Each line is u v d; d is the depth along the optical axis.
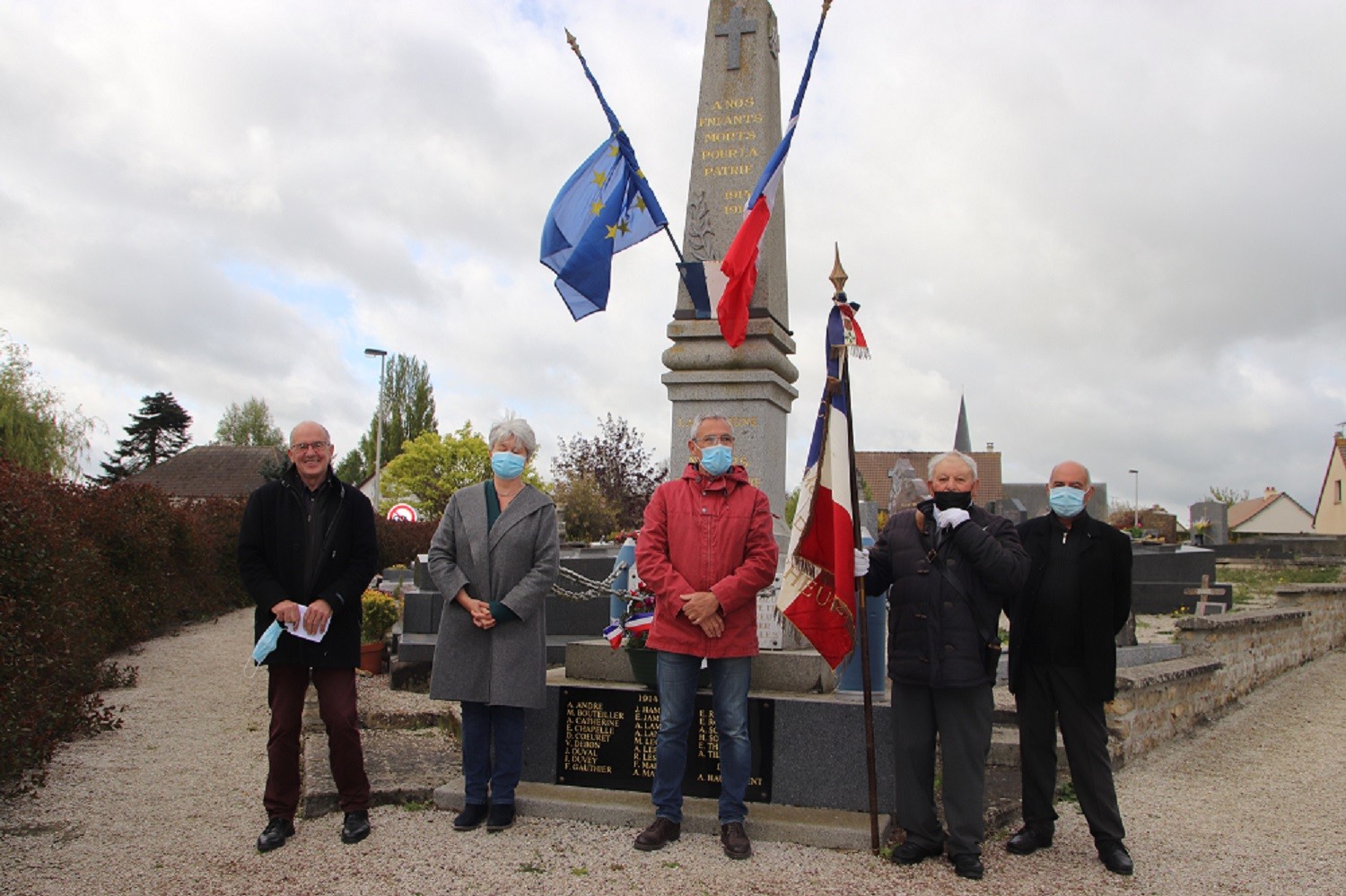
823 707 5.36
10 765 5.75
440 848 4.94
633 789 5.62
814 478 5.03
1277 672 11.60
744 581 4.81
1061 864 4.88
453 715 7.28
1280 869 4.88
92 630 10.05
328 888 4.41
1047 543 5.02
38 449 25.27
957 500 4.77
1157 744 7.76
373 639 10.80
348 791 5.11
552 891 4.39
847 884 4.50
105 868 4.64
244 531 5.06
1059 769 6.57
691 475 5.11
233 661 11.94
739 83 7.54
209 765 6.68
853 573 4.88
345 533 5.09
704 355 7.14
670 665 4.95
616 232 6.83
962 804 4.68
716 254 7.36
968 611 4.71
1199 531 30.38
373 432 70.56
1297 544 29.62
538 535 5.27
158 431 61.59
